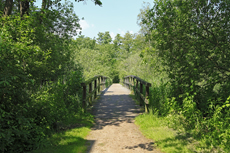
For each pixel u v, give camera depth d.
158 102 5.93
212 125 3.90
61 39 7.20
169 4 4.36
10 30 4.31
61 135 4.23
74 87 6.63
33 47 3.98
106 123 5.61
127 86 17.55
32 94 4.23
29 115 3.84
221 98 4.30
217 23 4.31
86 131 4.68
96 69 15.29
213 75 4.19
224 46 4.25
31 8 5.57
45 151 3.38
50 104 4.38
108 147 3.74
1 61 2.96
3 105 3.05
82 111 6.32
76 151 3.41
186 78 4.71
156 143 3.82
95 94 10.16
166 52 4.66
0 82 2.67
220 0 4.08
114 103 8.72
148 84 6.07
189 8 4.25
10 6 5.27
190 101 4.27
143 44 15.69
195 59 4.36
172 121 4.76
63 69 7.77
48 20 6.03
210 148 3.38
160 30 4.52
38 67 4.23
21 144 3.46
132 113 6.79
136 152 3.48
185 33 4.46
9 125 3.12
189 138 3.98
